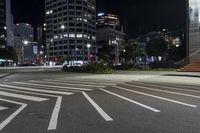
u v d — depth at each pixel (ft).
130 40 211.41
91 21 544.21
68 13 507.30
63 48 509.35
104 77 89.20
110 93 45.03
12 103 35.37
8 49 433.07
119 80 74.59
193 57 125.90
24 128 21.84
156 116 25.81
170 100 36.32
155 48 349.82
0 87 59.06
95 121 23.97
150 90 49.01
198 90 48.24
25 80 82.17
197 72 104.53
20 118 25.68
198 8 125.39
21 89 53.98
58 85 61.77
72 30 506.89
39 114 27.53
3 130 21.31
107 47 367.66
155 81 69.72
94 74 112.68
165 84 60.85
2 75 112.27
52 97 40.83
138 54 211.00
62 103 34.65
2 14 481.87
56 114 27.40
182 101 35.32
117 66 163.94
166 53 350.23
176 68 143.33
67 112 28.40
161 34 488.44
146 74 103.50
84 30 518.37
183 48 307.17
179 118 24.82
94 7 558.56
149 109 29.60
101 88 53.52
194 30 126.52
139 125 22.30
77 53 503.20
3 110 30.17
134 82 67.41
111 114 27.02
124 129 21.06
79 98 39.24
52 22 536.42
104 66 130.21
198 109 29.35
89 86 58.13
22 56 581.53
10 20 523.29
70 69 156.66
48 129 21.39
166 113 27.22
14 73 140.56
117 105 32.53
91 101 36.09
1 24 479.00
